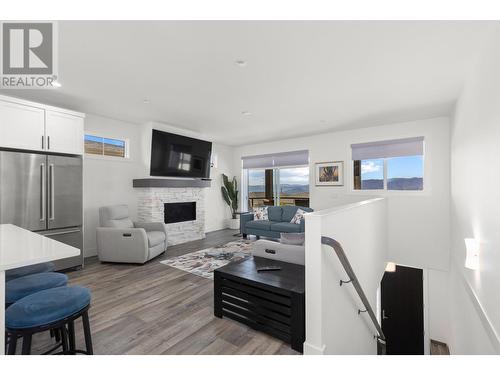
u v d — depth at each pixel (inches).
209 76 111.3
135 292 117.0
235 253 183.6
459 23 73.8
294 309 78.0
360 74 109.1
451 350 159.3
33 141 131.1
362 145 208.4
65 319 52.6
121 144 198.7
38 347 76.7
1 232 68.7
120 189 196.1
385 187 200.7
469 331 105.4
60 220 140.3
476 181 93.7
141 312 98.7
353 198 213.2
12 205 123.8
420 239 180.9
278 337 82.2
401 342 208.7
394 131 192.5
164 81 117.0
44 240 58.1
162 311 99.7
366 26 75.9
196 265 156.4
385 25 75.2
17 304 50.3
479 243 89.4
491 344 75.0
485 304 81.2
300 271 96.4
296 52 90.7
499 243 67.7
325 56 93.8
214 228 283.6
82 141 151.5
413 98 137.9
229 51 90.4
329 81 116.4
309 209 221.3
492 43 74.5
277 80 115.4
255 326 87.5
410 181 191.5
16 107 125.5
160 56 93.9
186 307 103.0
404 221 187.2
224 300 95.2
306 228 74.1
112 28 76.7
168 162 213.2
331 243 70.1
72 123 147.2
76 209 147.5
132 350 75.7
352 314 97.2
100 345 77.8
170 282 129.2
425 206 179.2
